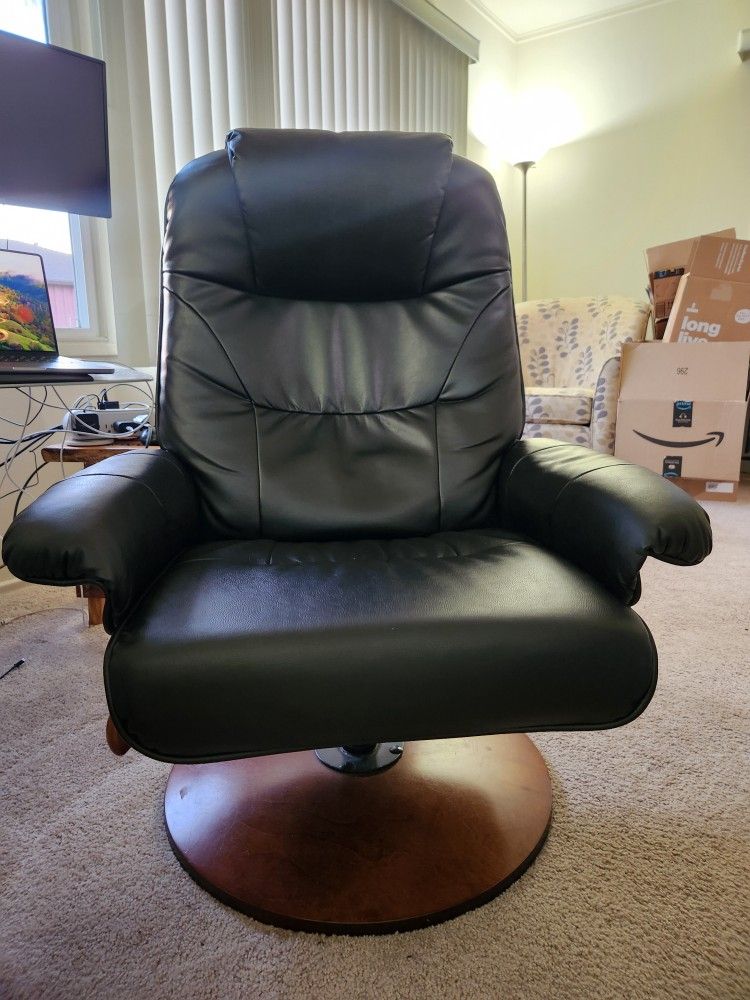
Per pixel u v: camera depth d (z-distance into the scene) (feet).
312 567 2.72
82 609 5.38
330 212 3.57
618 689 2.21
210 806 2.97
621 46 11.32
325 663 2.08
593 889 2.61
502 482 3.55
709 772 3.32
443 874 2.60
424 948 2.35
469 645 2.14
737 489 8.74
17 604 5.47
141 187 5.99
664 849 2.82
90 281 5.98
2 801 3.11
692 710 3.89
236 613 2.21
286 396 3.66
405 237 3.67
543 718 2.22
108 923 2.45
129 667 2.03
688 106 10.93
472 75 11.34
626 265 11.88
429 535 3.54
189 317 3.50
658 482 2.54
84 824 2.97
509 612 2.23
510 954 2.32
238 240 3.59
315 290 3.80
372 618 2.18
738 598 5.64
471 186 3.77
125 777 3.31
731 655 4.58
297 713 2.08
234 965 2.28
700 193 11.07
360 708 2.10
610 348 9.45
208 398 3.45
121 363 5.98
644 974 2.25
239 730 2.07
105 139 4.21
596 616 2.24
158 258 6.15
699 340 8.39
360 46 8.86
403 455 3.66
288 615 2.20
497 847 2.73
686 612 5.34
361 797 3.00
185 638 2.08
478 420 3.69
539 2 11.05
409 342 3.80
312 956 2.32
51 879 2.66
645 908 2.52
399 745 3.34
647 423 8.47
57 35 5.40
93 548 2.07
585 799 3.13
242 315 3.63
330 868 2.62
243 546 3.07
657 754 3.47
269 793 3.03
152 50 6.05
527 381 10.42
